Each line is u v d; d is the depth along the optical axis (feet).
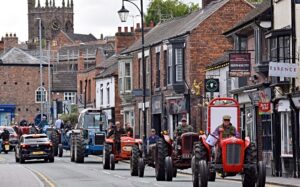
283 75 144.97
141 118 275.18
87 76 358.64
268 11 172.14
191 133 138.72
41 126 313.94
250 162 108.88
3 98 444.55
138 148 157.89
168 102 241.76
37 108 449.48
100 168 191.01
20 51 453.99
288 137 161.99
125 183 133.18
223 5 231.71
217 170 111.55
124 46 331.57
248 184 110.42
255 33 178.70
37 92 450.71
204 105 206.59
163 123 246.88
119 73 292.20
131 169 157.69
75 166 201.26
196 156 112.68
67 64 570.05
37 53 561.43
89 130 218.59
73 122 346.54
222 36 231.71
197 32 230.48
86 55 561.84
